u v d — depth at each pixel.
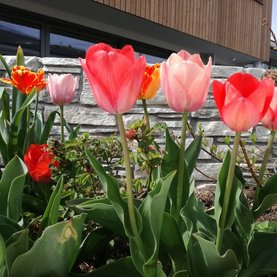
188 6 7.30
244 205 1.04
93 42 6.74
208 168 3.60
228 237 1.04
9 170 1.19
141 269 0.96
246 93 0.87
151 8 6.50
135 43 7.54
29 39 5.78
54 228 0.85
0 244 0.88
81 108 3.46
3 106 1.74
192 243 0.97
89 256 1.20
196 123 3.60
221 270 0.93
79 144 1.36
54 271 0.91
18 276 0.87
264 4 9.90
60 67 3.44
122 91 0.80
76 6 5.84
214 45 8.35
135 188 1.50
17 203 1.11
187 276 1.01
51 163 1.34
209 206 2.65
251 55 9.47
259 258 1.05
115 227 1.09
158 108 3.56
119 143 1.43
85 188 1.43
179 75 0.91
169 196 1.12
